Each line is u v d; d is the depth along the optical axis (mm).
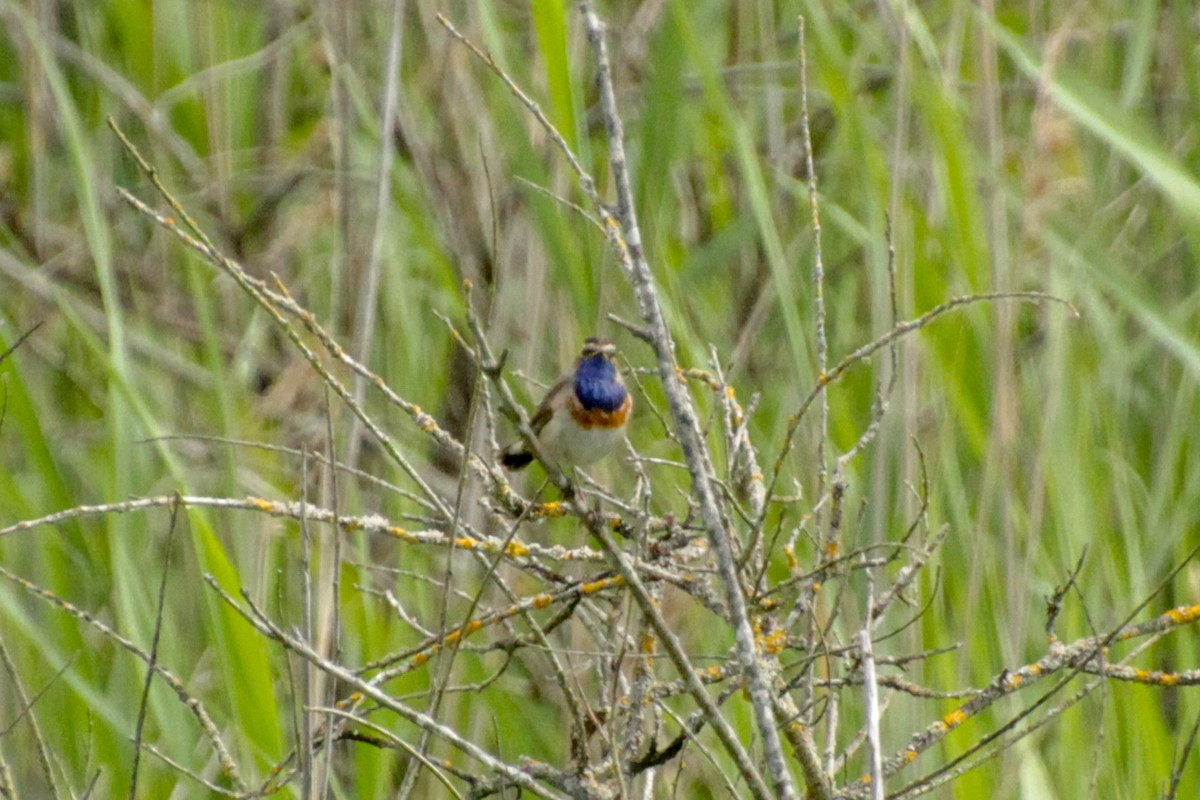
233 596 10031
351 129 14531
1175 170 11297
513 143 11406
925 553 8516
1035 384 12398
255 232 16922
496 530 11992
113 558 10984
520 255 13633
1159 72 15289
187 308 16281
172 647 11000
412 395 13258
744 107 15477
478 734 11383
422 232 13562
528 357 12750
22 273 13594
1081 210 13727
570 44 12695
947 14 15477
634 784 8969
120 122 16359
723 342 13688
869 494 10953
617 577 8094
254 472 13414
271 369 15992
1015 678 8484
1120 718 11000
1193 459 12422
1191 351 11492
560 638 11891
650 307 6922
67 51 15344
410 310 13531
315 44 16266
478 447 12688
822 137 16109
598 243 10883
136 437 11922
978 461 12570
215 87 15172
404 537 8297
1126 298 11742
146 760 10891
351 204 14227
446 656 9312
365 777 10008
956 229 11312
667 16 13820
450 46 13695
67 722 11211
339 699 11180
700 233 15578
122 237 16312
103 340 15328
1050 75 11773
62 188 17109
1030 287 13688
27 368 14867
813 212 8570
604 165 13211
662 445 12672
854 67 13461
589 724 8859
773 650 8336
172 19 15492
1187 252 14164
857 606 10383
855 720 10352
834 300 13961
